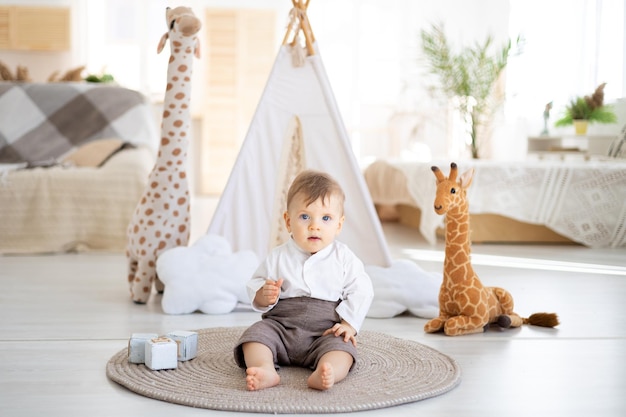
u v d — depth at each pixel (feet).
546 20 18.53
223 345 6.21
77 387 5.08
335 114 8.45
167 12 8.55
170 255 7.96
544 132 17.56
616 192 13.47
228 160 25.89
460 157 23.66
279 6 25.86
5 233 12.47
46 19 24.50
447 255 7.05
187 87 8.46
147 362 5.49
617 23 15.15
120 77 25.36
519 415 4.62
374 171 18.30
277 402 4.66
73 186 12.57
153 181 8.41
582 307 8.18
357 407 4.62
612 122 15.35
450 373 5.40
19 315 7.49
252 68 25.77
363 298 5.50
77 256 12.07
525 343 6.56
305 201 5.56
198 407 4.65
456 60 17.24
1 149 14.49
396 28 25.90
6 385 5.11
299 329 5.45
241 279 7.91
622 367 5.78
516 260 11.82
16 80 17.80
